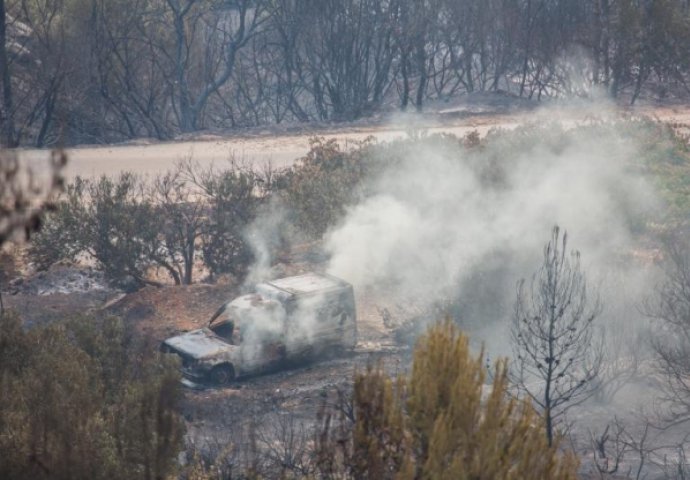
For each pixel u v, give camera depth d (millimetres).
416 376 26703
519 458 26141
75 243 91938
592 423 54156
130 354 57875
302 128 184375
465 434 25703
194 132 185750
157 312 84812
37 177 29359
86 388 44250
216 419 56031
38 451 37188
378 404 26859
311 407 58312
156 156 151375
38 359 47281
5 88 184375
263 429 52625
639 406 56531
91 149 159375
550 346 46812
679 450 50125
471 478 25109
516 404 29109
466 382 26156
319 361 73000
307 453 45719
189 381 67438
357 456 26922
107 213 91188
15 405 41281
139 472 37906
